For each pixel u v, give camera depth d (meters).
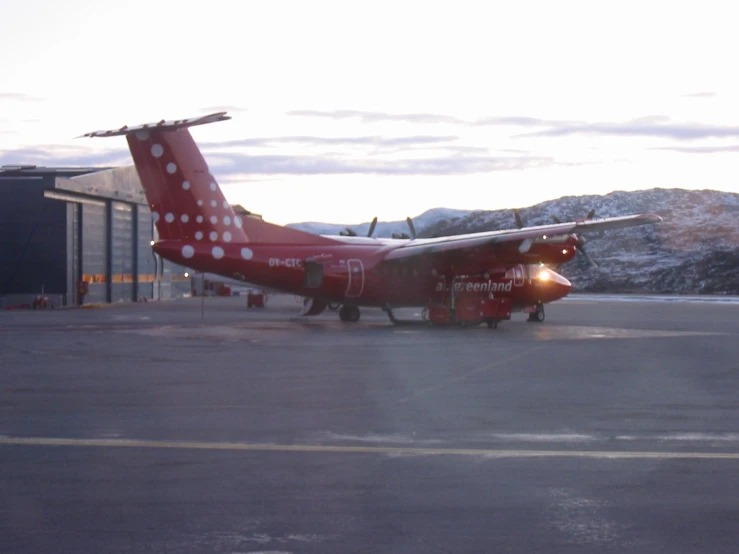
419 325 35.62
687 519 8.10
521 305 38.31
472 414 13.76
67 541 7.44
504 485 9.31
